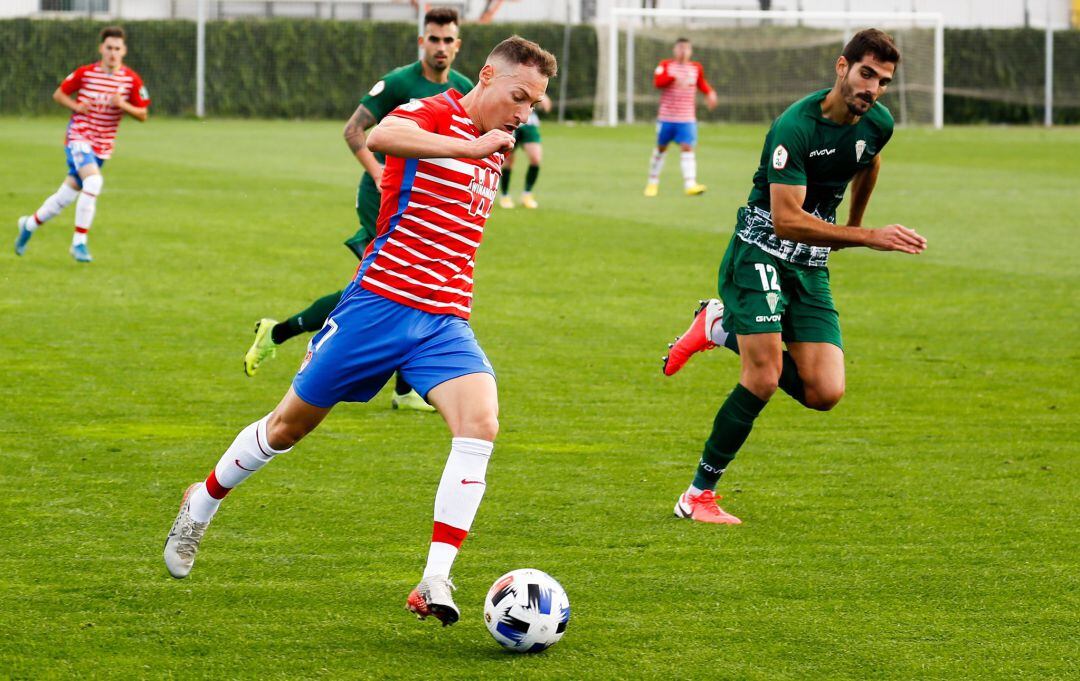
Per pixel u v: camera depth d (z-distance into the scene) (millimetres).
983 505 14891
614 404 19688
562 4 113812
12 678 9906
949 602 11797
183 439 17125
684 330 25516
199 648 10531
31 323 24594
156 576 12164
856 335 25469
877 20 109875
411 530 13648
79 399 19141
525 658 10445
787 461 16766
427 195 11273
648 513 14445
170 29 100625
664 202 48875
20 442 16766
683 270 32906
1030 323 26750
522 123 11422
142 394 19562
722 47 108500
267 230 38562
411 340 11430
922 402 20188
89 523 13648
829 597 11898
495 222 41875
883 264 34469
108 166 58781
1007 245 38000
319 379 11500
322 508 14352
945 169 64750
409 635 10906
